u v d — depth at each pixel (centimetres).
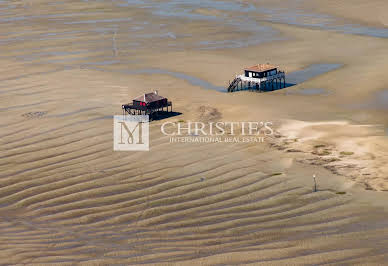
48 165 12269
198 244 8462
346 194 10506
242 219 9475
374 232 8788
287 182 11144
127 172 11850
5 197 10656
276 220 9394
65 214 9844
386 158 12362
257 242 8494
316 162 12288
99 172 11850
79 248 8300
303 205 10031
